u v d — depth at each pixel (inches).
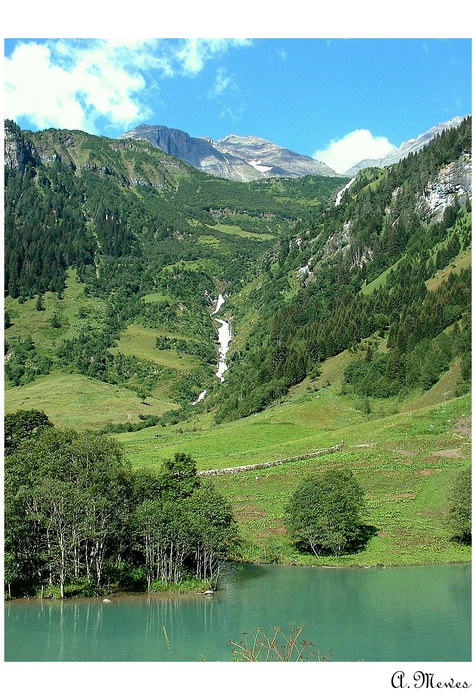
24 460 2773.1
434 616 1977.1
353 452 4323.3
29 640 1764.3
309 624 1918.1
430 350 5880.9
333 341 7529.5
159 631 1856.5
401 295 7810.0
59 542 2365.9
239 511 3481.8
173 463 3134.8
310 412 5930.1
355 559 2861.7
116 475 2640.3
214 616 2038.6
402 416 4936.0
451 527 3063.5
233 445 5251.0
